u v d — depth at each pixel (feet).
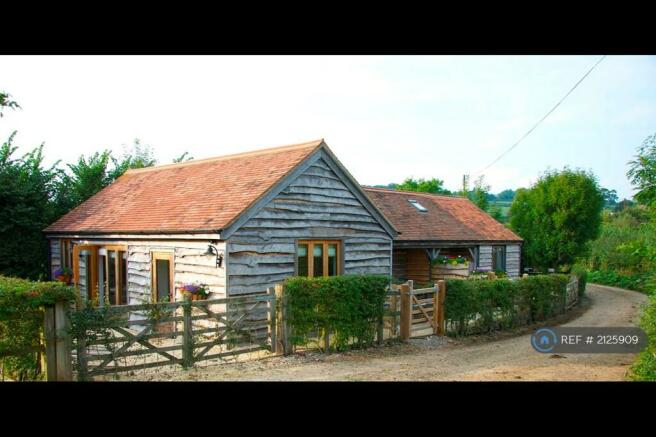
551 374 30.45
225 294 39.11
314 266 46.75
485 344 43.65
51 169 67.92
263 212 41.88
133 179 65.87
